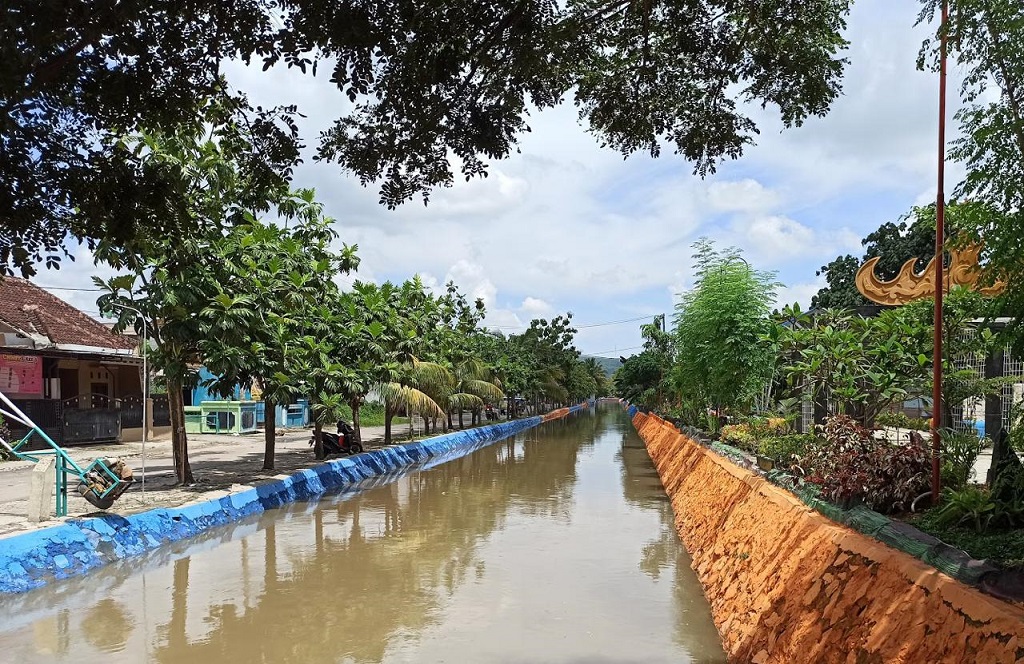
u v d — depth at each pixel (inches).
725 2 197.3
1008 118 152.8
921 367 333.4
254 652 230.1
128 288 422.3
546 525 449.4
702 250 570.9
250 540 400.2
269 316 507.2
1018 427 195.6
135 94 177.3
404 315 885.2
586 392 3176.7
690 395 738.8
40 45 143.7
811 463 279.6
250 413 1024.9
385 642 239.0
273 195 270.1
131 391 925.2
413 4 163.8
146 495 440.1
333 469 637.3
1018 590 123.6
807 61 205.0
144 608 274.4
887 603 151.1
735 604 245.1
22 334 709.9
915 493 237.9
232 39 164.2
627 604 280.8
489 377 1406.3
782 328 419.8
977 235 168.4
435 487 636.1
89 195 183.0
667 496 582.2
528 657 225.0
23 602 273.9
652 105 229.8
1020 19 145.2
